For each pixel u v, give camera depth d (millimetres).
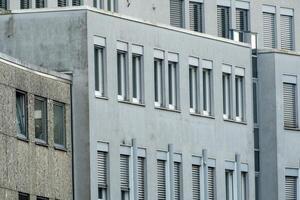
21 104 110438
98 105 116438
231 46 128375
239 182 128250
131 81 119500
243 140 129000
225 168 127312
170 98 123125
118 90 118625
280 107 133000
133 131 119375
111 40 117812
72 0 129000
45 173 112438
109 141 117312
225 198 127125
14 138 109188
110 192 117125
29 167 110750
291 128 133500
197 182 124875
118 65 118875
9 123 108562
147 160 120438
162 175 121938
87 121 115500
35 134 111750
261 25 142250
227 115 127938
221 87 127312
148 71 121062
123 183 118500
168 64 122938
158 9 135375
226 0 140250
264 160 132750
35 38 116375
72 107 115500
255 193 132375
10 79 108750
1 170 107500
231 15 140375
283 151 133000
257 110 133000
